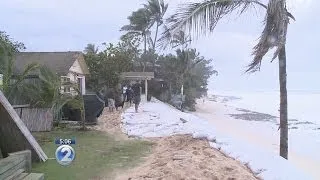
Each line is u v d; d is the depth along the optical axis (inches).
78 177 389.7
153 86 2209.6
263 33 461.4
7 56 652.1
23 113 672.4
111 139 634.2
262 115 2346.2
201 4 490.0
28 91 655.8
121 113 1055.6
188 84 2305.6
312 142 1253.1
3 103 437.7
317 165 872.3
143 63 2240.4
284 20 452.4
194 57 2304.4
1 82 611.5
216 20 493.0
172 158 455.8
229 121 1827.0
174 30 492.1
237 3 487.8
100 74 1702.8
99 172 410.6
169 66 2235.5
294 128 1678.2
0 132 444.1
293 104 3779.5
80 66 1517.0
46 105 686.5
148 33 2282.2
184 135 628.4
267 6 452.8
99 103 807.7
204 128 714.8
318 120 2069.4
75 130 719.7
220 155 477.1
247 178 382.6
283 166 429.7
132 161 465.7
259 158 457.7
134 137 657.0
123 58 1782.7
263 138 1249.4
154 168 419.8
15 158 337.7
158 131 702.5
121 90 1515.7
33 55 1405.0
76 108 755.4
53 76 700.0
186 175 381.4
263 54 468.1
